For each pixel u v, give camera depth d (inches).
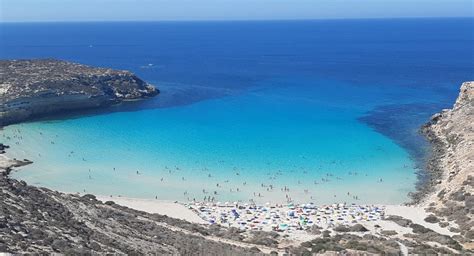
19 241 1579.7
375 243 2613.2
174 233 2490.2
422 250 2458.2
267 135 5019.7
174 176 4028.1
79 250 1658.5
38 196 2425.0
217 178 3976.4
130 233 2230.6
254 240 2694.4
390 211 3307.1
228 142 4820.4
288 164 4237.2
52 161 4362.7
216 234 2787.9
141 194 3693.4
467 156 3986.2
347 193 3688.5
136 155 4515.3
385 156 4424.2
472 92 5408.5
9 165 4190.5
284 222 3144.7
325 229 2999.5
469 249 2571.4
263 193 3700.8
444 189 3550.7
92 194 3619.6
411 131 5152.6
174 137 5029.5
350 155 4443.9
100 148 4724.4
